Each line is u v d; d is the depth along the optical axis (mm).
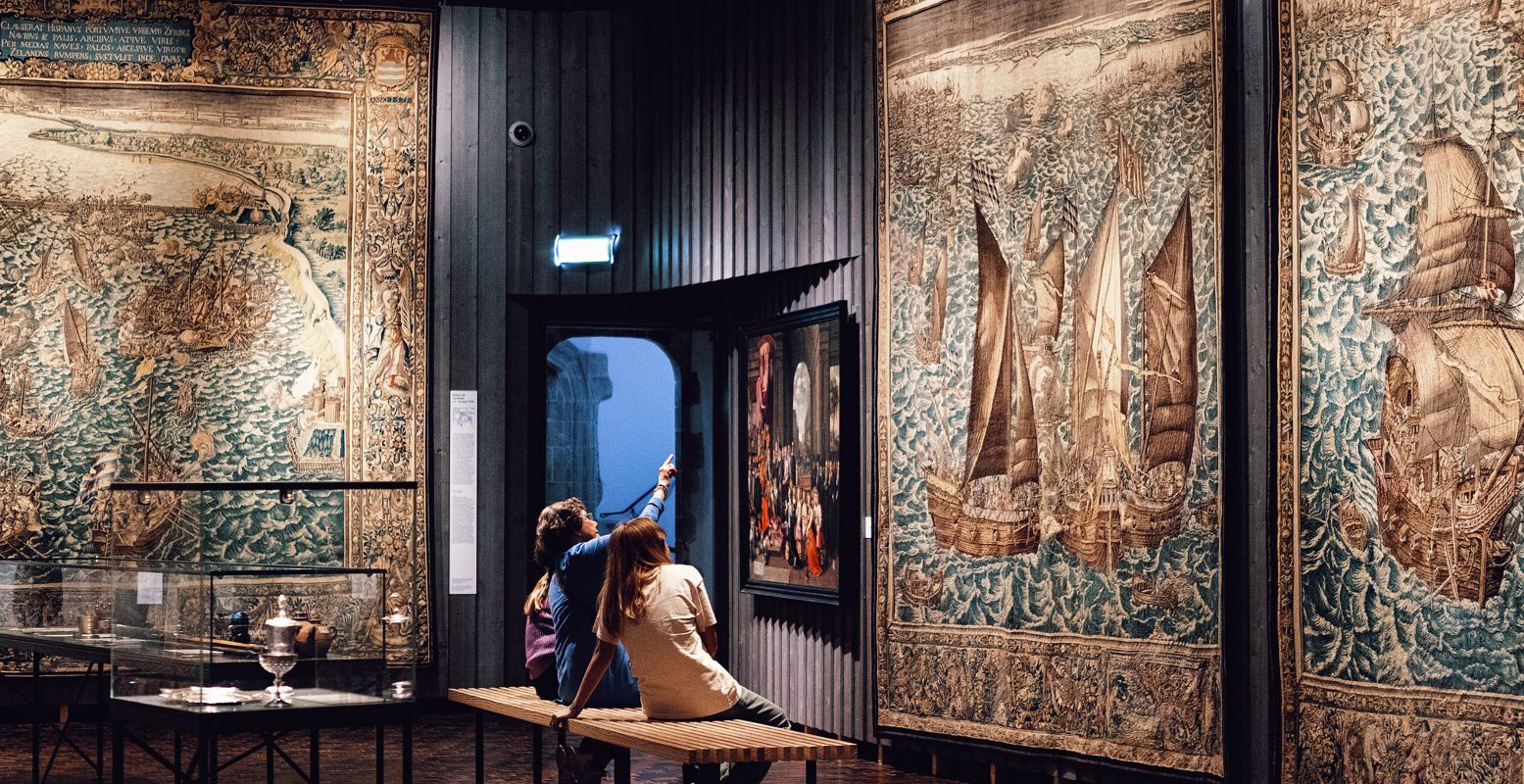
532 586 11914
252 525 11570
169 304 11562
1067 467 8461
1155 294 7988
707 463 11969
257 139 11719
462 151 11891
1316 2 7219
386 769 9234
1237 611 7535
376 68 11852
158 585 6617
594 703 7527
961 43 9172
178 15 11633
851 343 9961
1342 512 7020
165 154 11602
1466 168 6562
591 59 11883
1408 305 6766
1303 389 7223
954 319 9172
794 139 10445
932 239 9320
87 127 11516
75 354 11453
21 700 11312
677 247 11453
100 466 11422
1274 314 7352
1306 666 7152
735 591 11539
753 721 7109
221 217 11648
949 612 9164
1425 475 6668
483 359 11875
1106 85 8312
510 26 11930
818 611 10320
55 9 11508
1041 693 8570
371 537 11727
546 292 11836
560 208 11844
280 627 6562
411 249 11844
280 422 11656
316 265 11758
